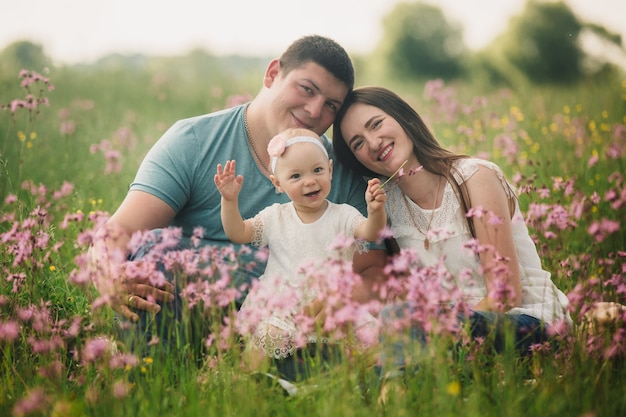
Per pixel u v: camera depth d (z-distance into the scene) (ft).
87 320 11.02
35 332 9.83
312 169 11.17
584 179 17.53
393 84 47.24
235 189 10.95
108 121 26.91
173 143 12.23
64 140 22.71
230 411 8.14
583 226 14.69
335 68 12.05
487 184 11.35
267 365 9.30
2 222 14.56
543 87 43.70
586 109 26.66
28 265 10.62
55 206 15.57
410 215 11.82
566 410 8.10
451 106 23.97
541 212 11.43
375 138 11.76
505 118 23.82
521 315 10.21
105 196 17.46
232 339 9.04
